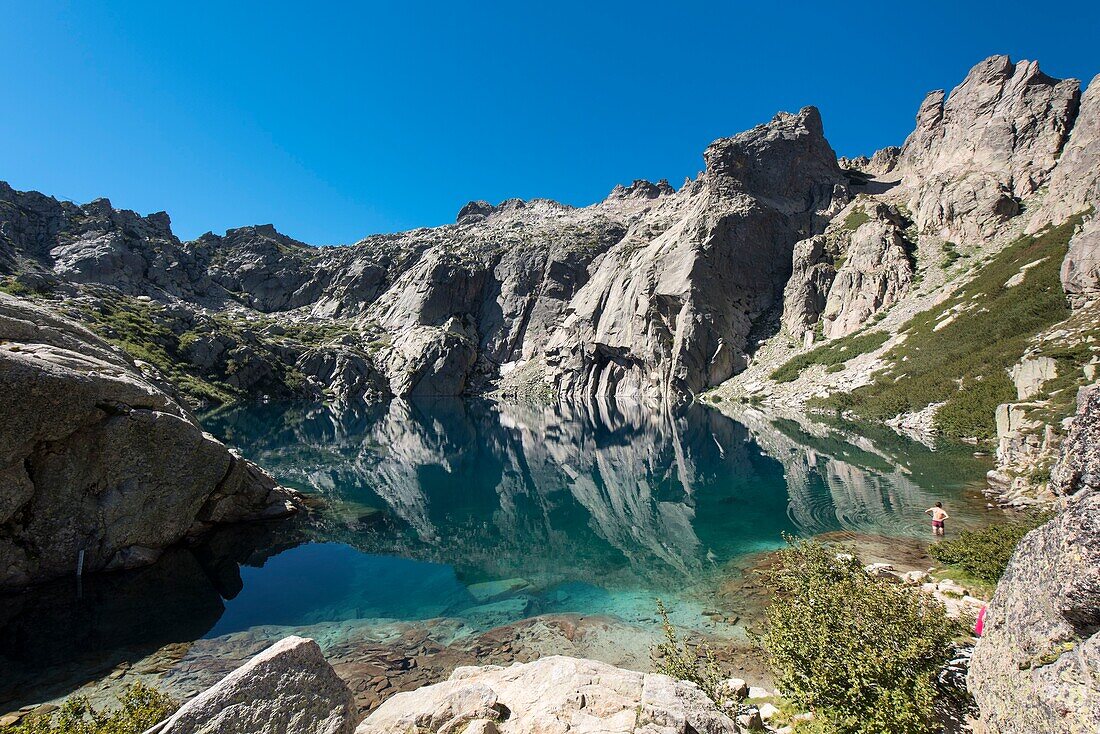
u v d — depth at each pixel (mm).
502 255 154500
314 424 67000
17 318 18656
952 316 57969
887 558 16938
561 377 117688
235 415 71625
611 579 17750
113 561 17953
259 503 24281
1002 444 26922
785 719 8430
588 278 139625
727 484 31312
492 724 6047
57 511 16906
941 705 7102
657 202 193500
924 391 46906
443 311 143125
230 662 12406
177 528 19969
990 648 6758
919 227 84125
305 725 5562
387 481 35625
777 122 124875
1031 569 6238
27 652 12883
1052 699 5211
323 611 15438
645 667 11633
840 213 106875
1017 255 60531
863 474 30281
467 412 86000
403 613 15242
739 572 17547
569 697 6547
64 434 16703
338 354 117000
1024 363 33281
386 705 7055
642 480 34500
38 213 138750
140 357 82312
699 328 92562
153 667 12203
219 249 173625
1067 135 77250
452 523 25766
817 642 7781
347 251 186125
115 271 132875
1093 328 33125
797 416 57375
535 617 14773
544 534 23719
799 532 21141
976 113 95250
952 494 24281
